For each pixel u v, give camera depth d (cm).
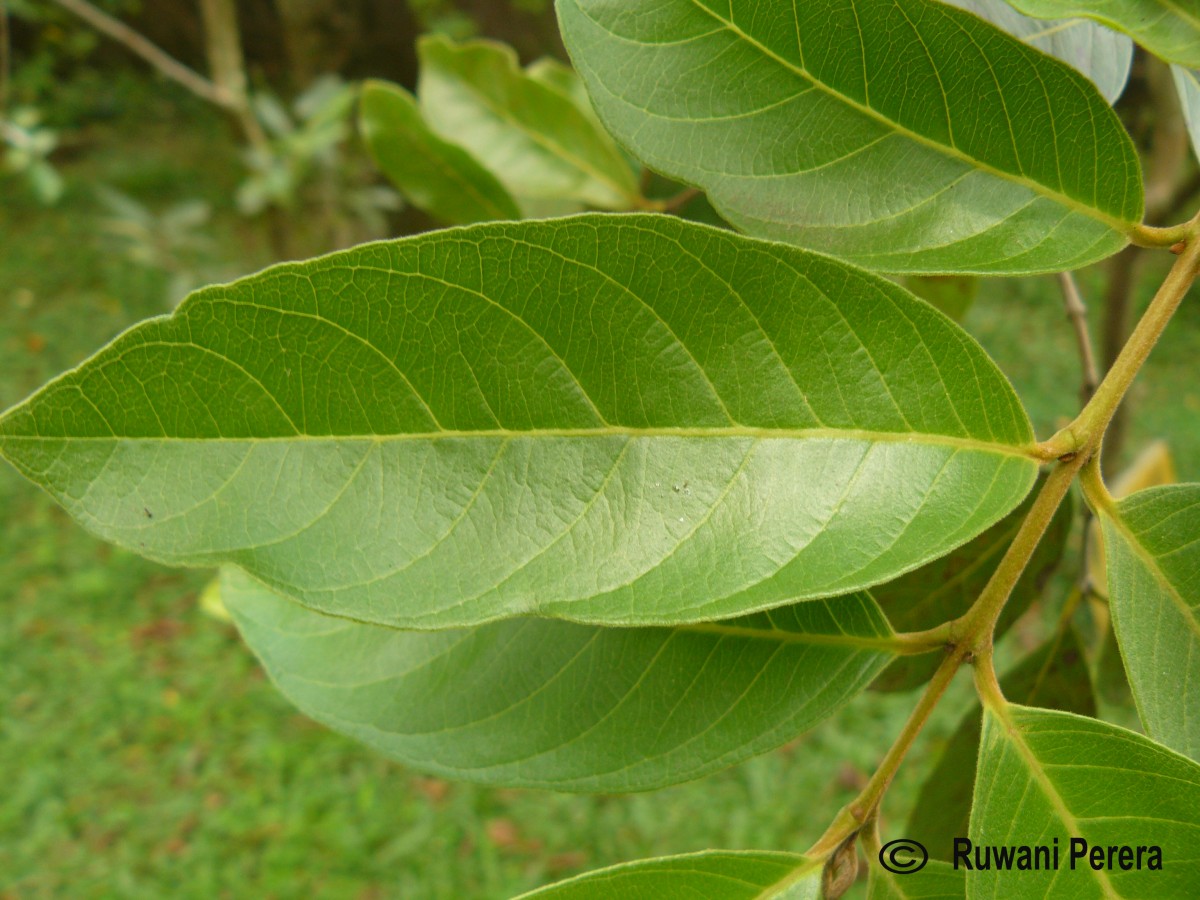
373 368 12
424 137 27
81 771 85
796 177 14
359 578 12
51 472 12
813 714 14
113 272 156
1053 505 13
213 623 98
